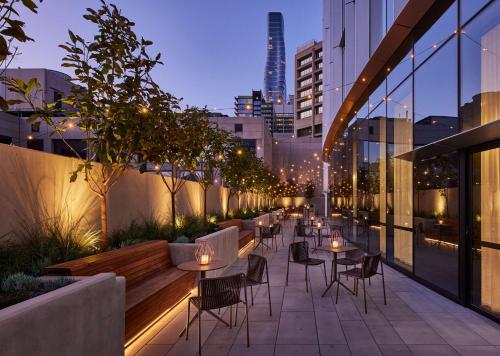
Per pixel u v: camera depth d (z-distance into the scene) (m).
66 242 4.74
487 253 4.96
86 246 5.05
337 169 18.05
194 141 7.60
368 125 10.86
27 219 4.58
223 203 16.39
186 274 5.86
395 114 8.35
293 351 3.81
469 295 5.29
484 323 4.60
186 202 10.90
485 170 5.05
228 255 8.72
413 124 7.18
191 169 8.49
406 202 7.68
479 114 5.03
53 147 25.08
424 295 5.98
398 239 8.16
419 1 6.12
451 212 5.82
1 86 24.27
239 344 4.02
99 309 2.96
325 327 4.53
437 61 6.19
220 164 12.70
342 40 14.30
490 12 4.80
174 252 6.49
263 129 35.91
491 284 4.88
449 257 5.93
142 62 4.94
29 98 4.29
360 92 11.40
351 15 11.88
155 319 4.57
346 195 14.63
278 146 46.69
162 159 6.38
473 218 5.30
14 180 4.42
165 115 5.77
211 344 4.03
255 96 93.50
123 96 4.80
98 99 4.70
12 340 2.08
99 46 4.51
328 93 18.52
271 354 3.75
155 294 4.55
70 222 5.32
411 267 7.41
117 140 4.77
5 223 4.26
